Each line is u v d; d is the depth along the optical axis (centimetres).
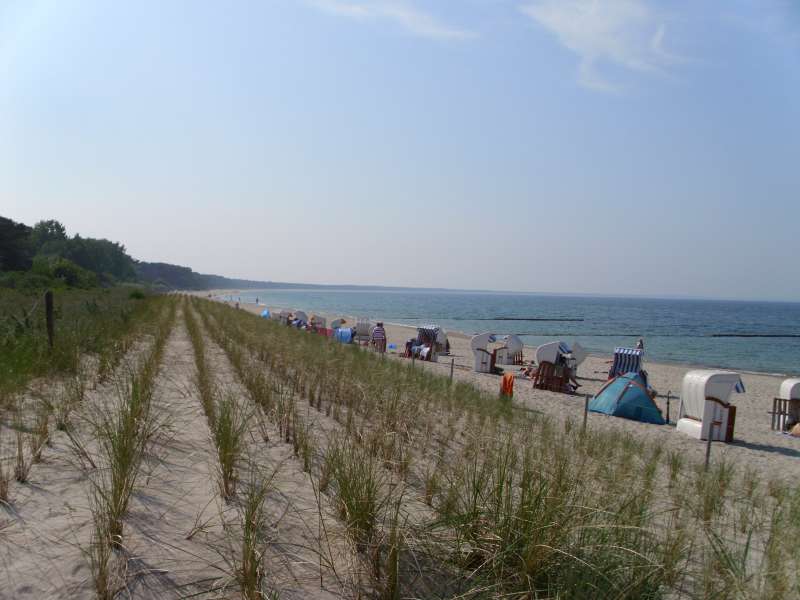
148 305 3072
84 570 312
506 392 1330
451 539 359
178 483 455
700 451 965
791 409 1256
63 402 618
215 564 331
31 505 390
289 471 517
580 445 744
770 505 609
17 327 1076
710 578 350
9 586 292
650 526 435
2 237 4762
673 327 7450
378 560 330
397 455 554
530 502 361
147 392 703
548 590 306
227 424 527
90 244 9156
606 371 2384
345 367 1129
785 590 346
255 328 1992
